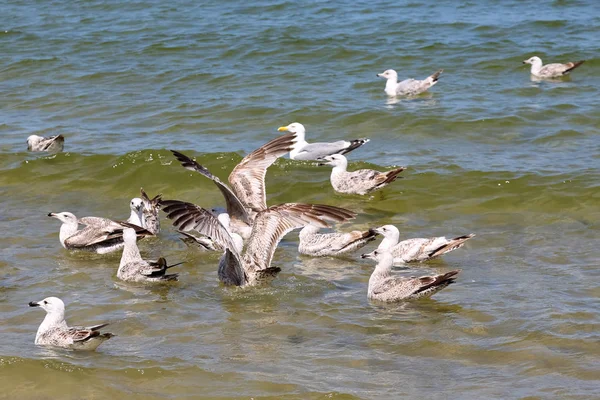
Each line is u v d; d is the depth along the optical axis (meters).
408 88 26.75
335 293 14.33
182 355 12.06
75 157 21.62
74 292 14.44
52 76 29.58
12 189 20.05
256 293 14.31
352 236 16.14
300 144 22.20
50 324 12.55
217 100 26.58
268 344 12.38
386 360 11.80
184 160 11.89
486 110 25.05
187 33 33.69
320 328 12.93
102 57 31.42
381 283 13.96
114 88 28.17
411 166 20.84
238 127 24.25
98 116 25.56
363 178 19.52
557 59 30.00
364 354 12.01
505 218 17.66
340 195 19.72
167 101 26.66
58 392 11.12
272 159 14.38
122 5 38.34
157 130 24.05
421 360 11.80
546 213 17.77
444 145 22.53
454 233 16.98
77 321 13.26
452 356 11.90
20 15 37.12
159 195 18.31
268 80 28.55
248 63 30.33
